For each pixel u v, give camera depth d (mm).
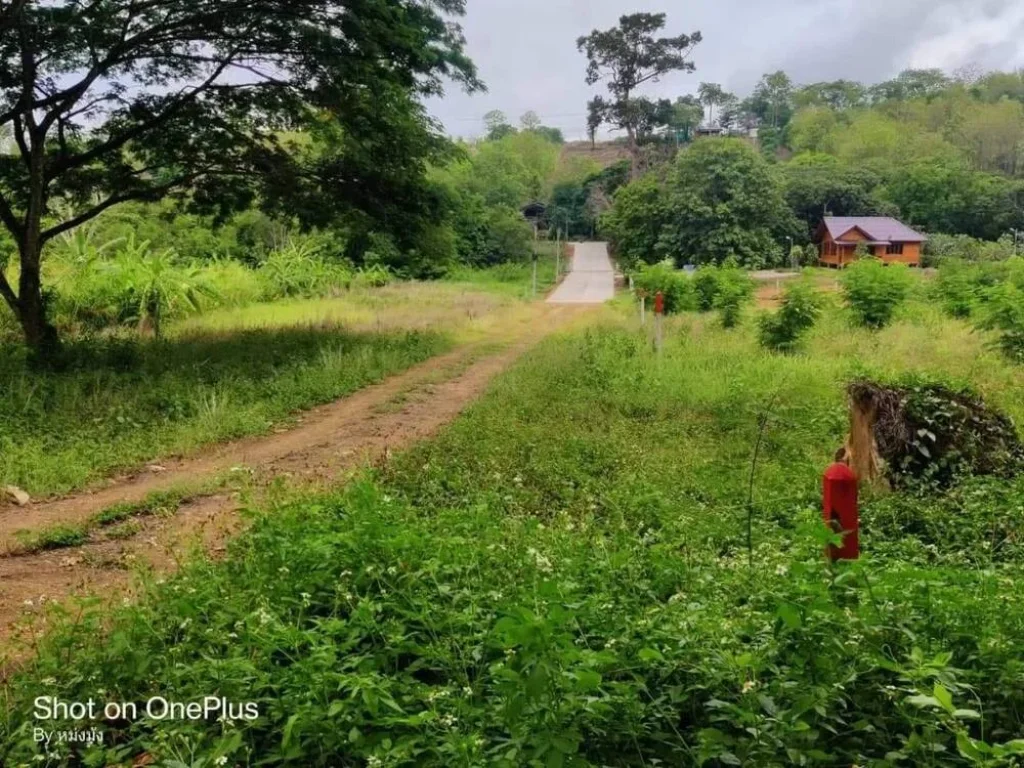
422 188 18219
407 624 3852
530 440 8602
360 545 4414
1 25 12406
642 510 6207
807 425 9312
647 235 52062
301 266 33062
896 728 3064
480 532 5098
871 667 3146
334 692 3262
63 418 9836
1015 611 3580
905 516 6309
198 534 5516
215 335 18516
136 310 20531
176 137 16688
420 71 17000
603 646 3463
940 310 20938
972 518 6086
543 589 3350
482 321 25203
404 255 20219
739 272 27141
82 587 4773
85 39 13359
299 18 14766
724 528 5844
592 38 71625
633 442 8617
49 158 16328
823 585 3354
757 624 3475
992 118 75125
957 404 7512
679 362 14016
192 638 3832
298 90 16188
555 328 24594
